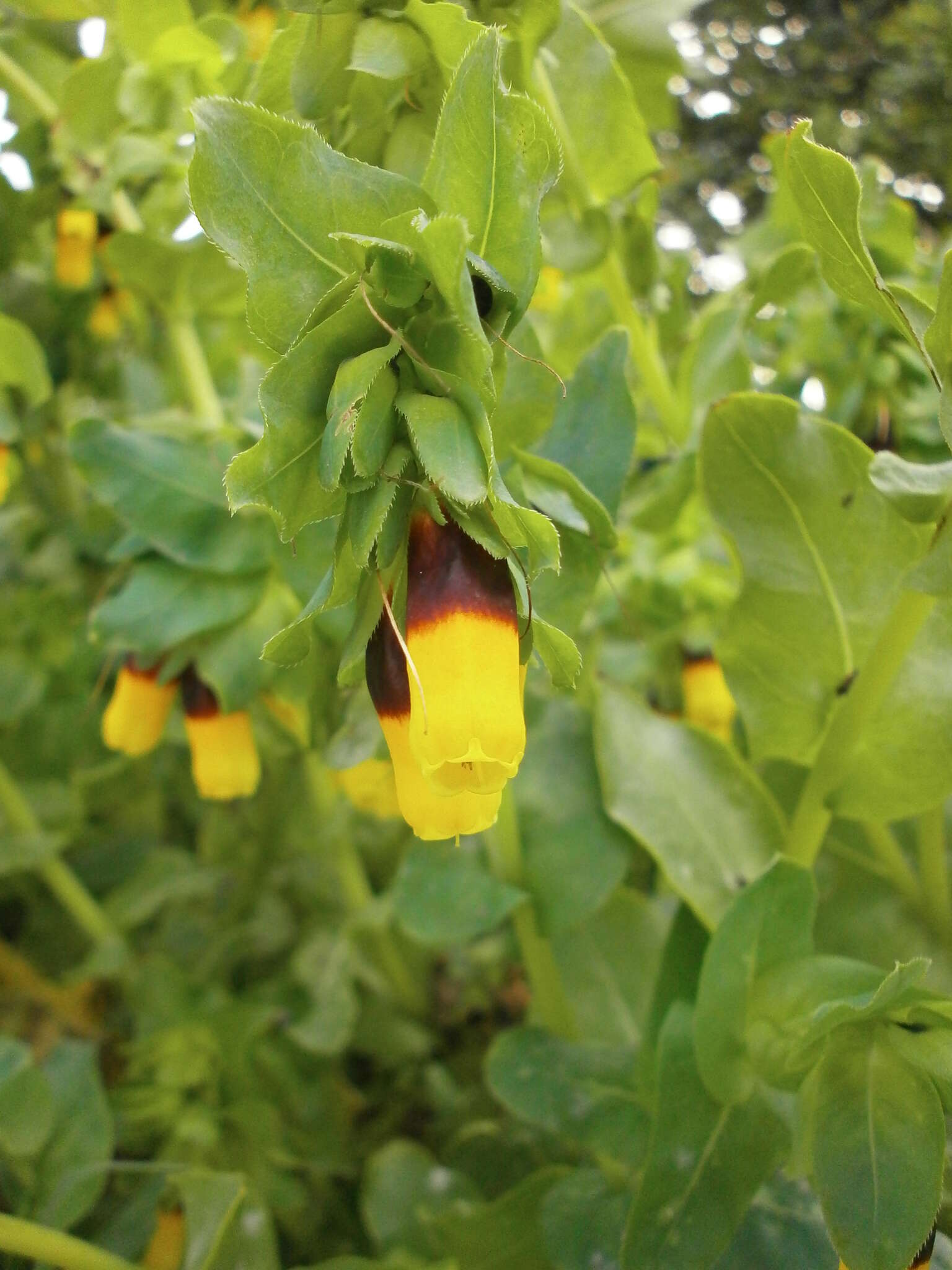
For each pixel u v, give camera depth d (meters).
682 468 0.18
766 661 0.14
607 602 0.21
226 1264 0.14
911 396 0.19
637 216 0.17
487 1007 0.23
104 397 0.25
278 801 0.24
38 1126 0.15
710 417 0.13
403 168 0.11
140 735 0.16
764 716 0.14
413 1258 0.16
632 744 0.15
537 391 0.12
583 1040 0.17
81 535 0.23
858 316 0.19
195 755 0.16
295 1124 0.20
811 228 0.10
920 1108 0.10
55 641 0.24
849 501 0.13
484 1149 0.18
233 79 0.17
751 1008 0.12
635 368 0.21
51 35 0.20
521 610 0.08
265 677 0.15
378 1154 0.17
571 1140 0.14
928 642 0.13
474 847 0.16
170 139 0.17
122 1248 0.15
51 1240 0.13
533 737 0.16
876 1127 0.10
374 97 0.12
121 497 0.15
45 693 0.25
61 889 0.22
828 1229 0.10
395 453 0.08
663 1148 0.12
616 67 0.15
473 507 0.09
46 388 0.18
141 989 0.20
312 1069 0.21
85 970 0.22
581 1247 0.13
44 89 0.20
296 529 0.09
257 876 0.24
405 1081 0.21
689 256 0.23
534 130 0.09
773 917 0.12
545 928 0.15
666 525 0.19
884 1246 0.10
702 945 0.14
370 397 0.08
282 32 0.12
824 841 0.18
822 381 0.20
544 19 0.12
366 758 0.12
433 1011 0.23
